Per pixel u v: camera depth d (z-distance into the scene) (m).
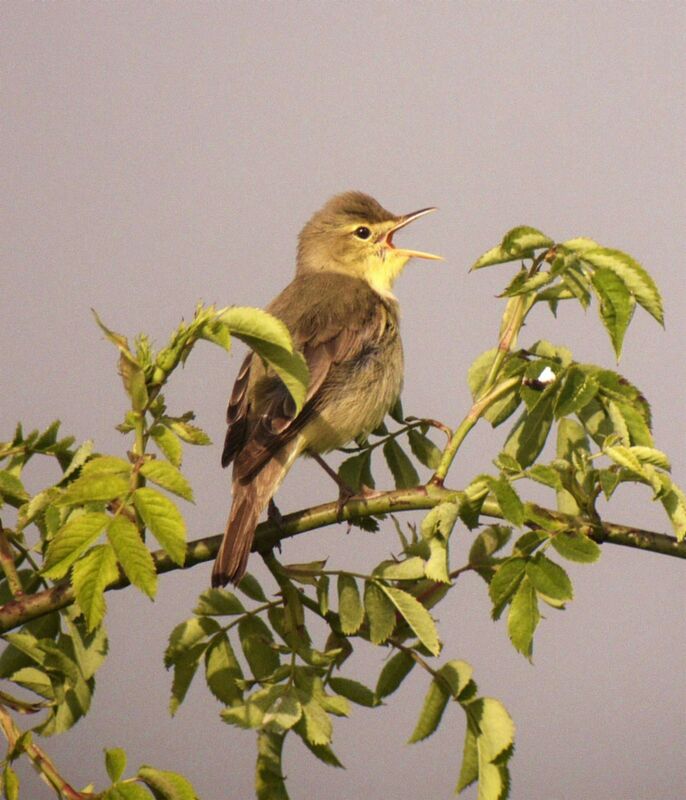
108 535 4.61
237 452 8.58
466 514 5.77
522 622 5.20
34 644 5.60
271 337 5.04
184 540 4.64
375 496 6.87
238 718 5.20
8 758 5.03
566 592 5.23
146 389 5.11
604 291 5.86
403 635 5.85
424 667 5.60
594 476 5.95
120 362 5.08
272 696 5.32
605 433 6.63
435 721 5.54
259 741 5.57
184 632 5.81
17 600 5.80
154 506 4.67
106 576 4.59
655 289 5.81
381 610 5.74
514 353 6.66
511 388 6.54
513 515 5.33
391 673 5.68
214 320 5.10
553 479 5.55
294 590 5.94
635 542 6.07
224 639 5.83
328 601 5.85
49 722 5.77
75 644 5.91
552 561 5.27
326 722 5.30
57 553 4.61
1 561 5.88
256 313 5.07
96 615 4.55
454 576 6.06
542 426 6.68
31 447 6.24
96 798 4.91
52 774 4.97
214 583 6.39
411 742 5.54
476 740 5.45
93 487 4.68
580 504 6.02
